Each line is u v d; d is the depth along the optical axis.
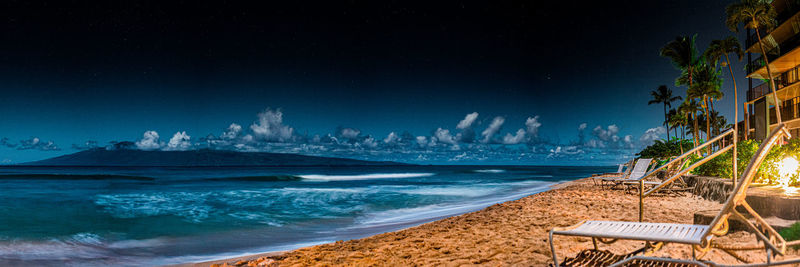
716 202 7.93
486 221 7.15
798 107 30.91
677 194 9.65
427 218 9.81
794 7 29.08
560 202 9.38
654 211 7.21
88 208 13.80
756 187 5.94
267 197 18.09
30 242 7.54
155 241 7.61
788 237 3.47
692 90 36.53
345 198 17.17
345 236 7.71
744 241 3.77
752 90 35.34
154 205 14.80
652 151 41.56
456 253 4.64
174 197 18.42
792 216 4.03
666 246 3.86
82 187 27.50
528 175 51.47
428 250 4.92
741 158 9.78
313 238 7.64
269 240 7.58
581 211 7.65
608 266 2.60
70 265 5.70
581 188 14.40
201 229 9.01
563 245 4.57
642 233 2.45
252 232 8.53
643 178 3.17
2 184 31.36
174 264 5.51
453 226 6.89
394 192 20.39
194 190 23.66
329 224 9.62
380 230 8.23
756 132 22.89
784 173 6.08
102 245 7.28
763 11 25.98
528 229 5.98
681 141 38.09
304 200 16.44
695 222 4.37
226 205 14.65
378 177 46.25
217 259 5.85
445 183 30.11
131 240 7.74
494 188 22.81
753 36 35.50
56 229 9.18
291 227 9.20
